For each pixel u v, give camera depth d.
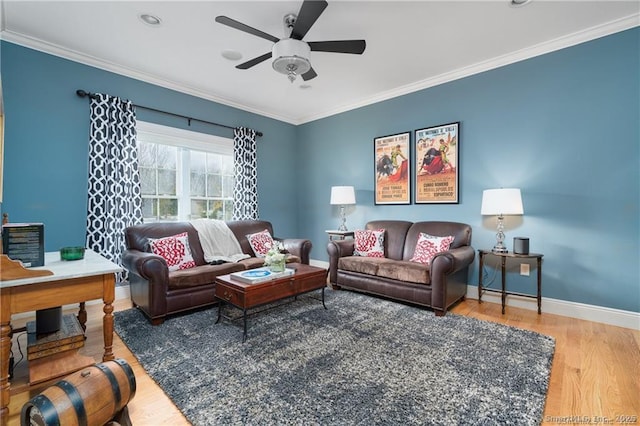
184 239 3.32
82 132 3.21
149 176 3.83
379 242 3.86
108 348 1.75
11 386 1.70
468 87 3.53
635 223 2.59
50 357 1.68
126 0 2.34
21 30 2.74
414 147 4.01
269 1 2.36
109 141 3.33
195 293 2.86
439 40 2.91
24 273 1.45
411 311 2.96
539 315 2.90
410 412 1.48
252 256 4.02
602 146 2.73
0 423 1.37
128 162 3.46
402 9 2.44
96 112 3.26
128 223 3.45
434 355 2.05
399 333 2.42
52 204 3.04
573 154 2.87
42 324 1.75
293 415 1.46
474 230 3.52
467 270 3.44
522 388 1.67
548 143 3.01
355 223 4.73
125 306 3.13
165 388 1.69
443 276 2.82
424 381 1.74
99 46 3.03
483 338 2.32
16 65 2.84
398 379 1.76
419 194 3.96
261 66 3.48
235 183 4.61
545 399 1.59
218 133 4.47
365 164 4.58
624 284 2.64
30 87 2.92
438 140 3.78
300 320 2.70
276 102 4.68
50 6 2.40
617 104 2.66
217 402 1.56
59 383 1.29
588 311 2.79
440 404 1.54
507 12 2.48
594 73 2.76
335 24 2.63
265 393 1.63
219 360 1.99
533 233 3.10
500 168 3.31
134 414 1.49
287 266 3.16
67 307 3.08
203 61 3.35
